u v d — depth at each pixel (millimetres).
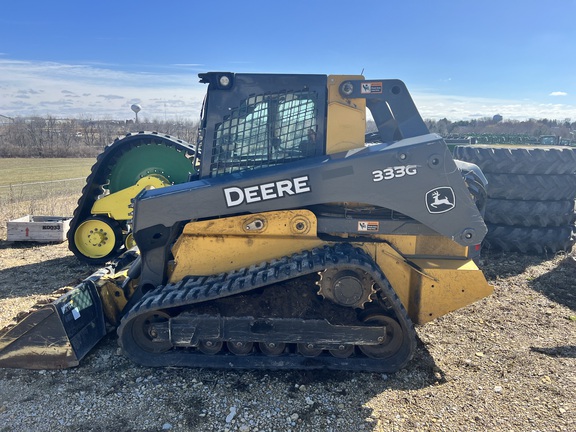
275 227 3896
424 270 3941
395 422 3338
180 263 4020
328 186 3699
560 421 3328
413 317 4082
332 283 3758
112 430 3230
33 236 8305
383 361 3971
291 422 3326
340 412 3445
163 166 7457
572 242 7477
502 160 7434
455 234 3775
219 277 3900
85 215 7320
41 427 3252
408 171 3668
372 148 3797
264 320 3762
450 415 3414
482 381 3867
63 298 4039
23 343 3967
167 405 3512
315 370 3992
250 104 3930
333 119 3893
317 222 3926
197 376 3902
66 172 25656
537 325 4945
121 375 3912
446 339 4629
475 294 3975
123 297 4641
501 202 7461
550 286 6105
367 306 3988
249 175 3768
